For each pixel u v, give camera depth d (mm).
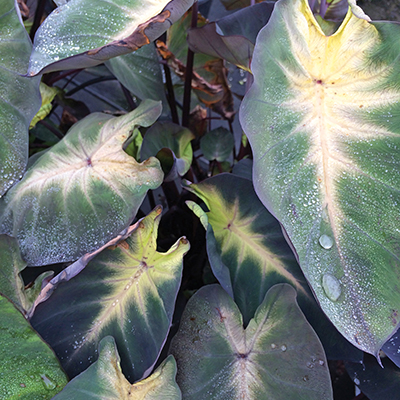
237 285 671
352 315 516
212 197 682
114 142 677
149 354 586
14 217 646
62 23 613
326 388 571
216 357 603
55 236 638
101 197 646
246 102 569
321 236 540
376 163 564
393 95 575
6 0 653
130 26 625
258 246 687
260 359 598
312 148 572
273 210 540
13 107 647
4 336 559
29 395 555
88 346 598
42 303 600
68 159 679
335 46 578
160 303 596
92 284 618
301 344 591
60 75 930
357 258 533
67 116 1034
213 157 906
